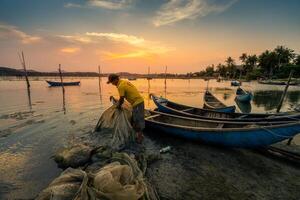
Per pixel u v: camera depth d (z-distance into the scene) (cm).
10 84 5025
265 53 8338
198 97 2533
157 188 451
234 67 10456
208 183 479
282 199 430
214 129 654
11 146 676
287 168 566
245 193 445
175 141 752
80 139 744
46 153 619
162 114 909
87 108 1468
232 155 640
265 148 662
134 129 712
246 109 1806
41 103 1705
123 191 307
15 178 476
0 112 1284
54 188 320
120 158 468
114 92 2948
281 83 5741
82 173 357
